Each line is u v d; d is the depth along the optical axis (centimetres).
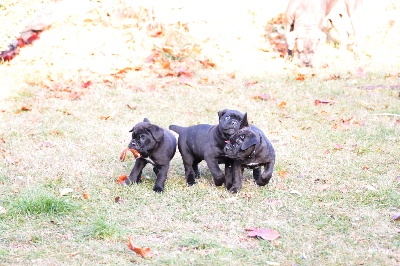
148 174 859
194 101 1173
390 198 768
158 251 629
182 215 720
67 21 1479
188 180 818
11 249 629
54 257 614
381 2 1761
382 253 626
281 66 1415
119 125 1048
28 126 1034
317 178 832
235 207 741
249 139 727
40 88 1238
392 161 895
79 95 1187
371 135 1004
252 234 660
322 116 1098
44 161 883
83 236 663
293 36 1417
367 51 1554
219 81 1297
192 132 808
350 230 684
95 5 1509
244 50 1507
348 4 1483
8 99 1172
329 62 1467
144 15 1505
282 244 645
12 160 880
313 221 708
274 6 1705
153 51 1423
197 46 1459
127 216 713
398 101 1186
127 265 598
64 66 1350
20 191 781
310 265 602
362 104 1159
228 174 802
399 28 1683
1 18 1238
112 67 1352
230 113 756
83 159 894
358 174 845
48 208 718
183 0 1598
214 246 638
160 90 1232
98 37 1448
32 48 1409
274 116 1102
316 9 1441
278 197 769
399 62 1480
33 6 1263
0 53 1345
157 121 1066
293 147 952
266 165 777
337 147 944
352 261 608
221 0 1653
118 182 815
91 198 765
